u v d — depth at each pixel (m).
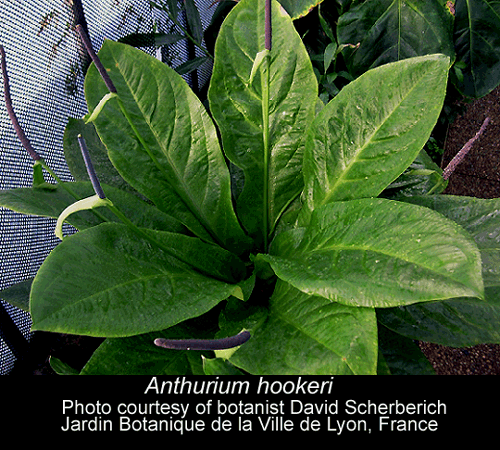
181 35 1.60
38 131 1.20
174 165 0.95
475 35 1.54
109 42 0.91
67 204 0.88
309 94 0.95
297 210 1.04
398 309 0.93
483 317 0.88
